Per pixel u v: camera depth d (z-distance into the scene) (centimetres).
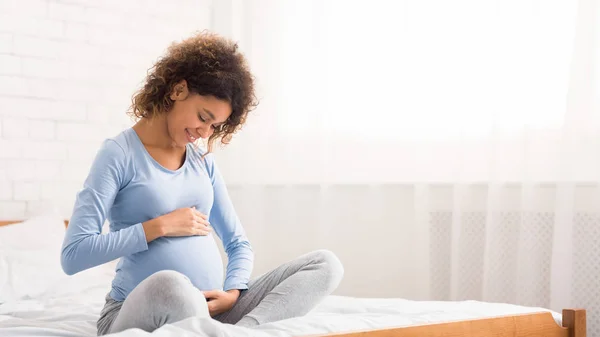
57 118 348
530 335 196
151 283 153
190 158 191
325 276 182
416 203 320
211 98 178
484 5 301
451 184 312
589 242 271
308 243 367
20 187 338
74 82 353
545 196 283
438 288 316
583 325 205
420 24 322
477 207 302
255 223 379
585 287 272
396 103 331
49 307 245
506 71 291
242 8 389
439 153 316
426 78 320
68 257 169
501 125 292
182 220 178
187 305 153
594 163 270
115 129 365
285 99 372
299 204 370
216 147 386
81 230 170
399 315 194
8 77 336
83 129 355
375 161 339
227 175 389
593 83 269
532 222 283
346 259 351
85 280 292
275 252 377
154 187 179
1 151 334
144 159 180
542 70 283
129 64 370
